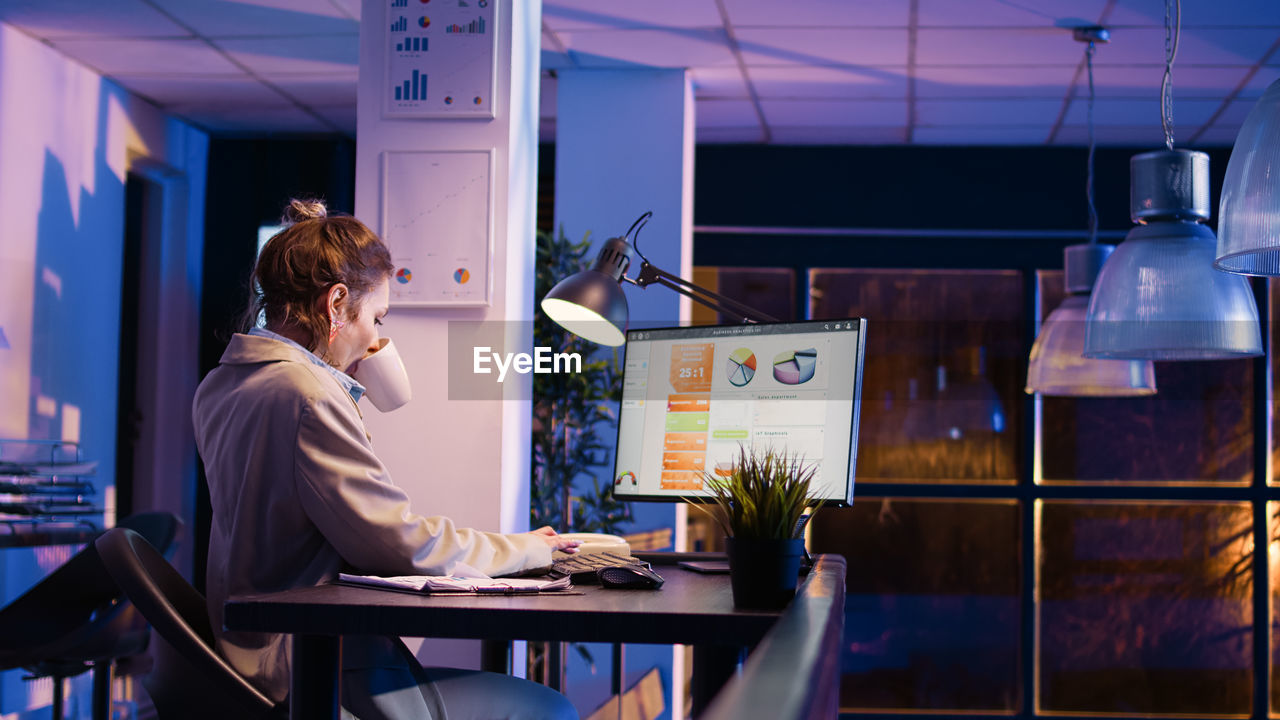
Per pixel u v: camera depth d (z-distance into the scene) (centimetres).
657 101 436
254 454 154
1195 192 267
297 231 173
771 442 192
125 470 500
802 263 534
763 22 376
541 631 129
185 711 150
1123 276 267
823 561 190
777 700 57
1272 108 180
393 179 286
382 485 154
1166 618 518
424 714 151
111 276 468
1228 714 511
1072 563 523
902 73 426
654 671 420
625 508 385
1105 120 481
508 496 284
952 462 528
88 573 164
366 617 131
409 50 287
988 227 520
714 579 173
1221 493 514
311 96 479
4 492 386
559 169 440
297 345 165
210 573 160
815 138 520
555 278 368
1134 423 524
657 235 435
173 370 523
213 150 546
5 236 398
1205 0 346
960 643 523
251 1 364
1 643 167
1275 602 511
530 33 305
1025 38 384
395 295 283
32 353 417
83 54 425
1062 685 518
